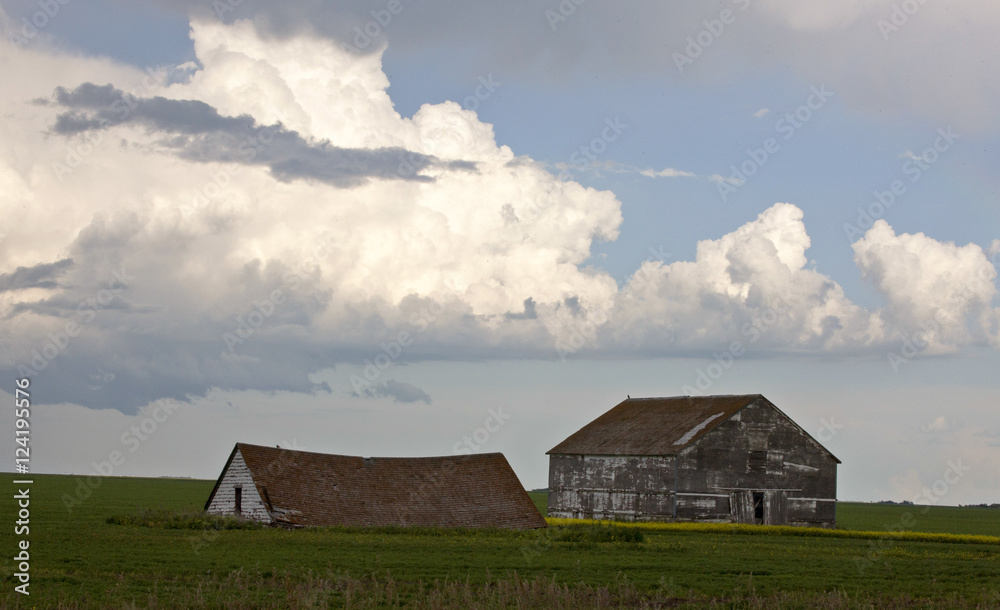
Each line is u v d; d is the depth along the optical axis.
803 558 45.97
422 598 29.30
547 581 32.22
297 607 26.53
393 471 65.75
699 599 32.16
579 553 46.09
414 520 62.19
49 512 69.50
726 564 42.41
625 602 30.95
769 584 36.25
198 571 36.06
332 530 56.91
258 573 34.03
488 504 65.75
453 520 63.19
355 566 38.72
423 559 41.75
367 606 28.09
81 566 37.00
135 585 32.09
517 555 44.47
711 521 71.69
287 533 54.03
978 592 35.03
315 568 37.69
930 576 39.62
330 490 61.94
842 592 33.09
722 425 73.31
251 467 60.06
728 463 73.00
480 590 30.55
